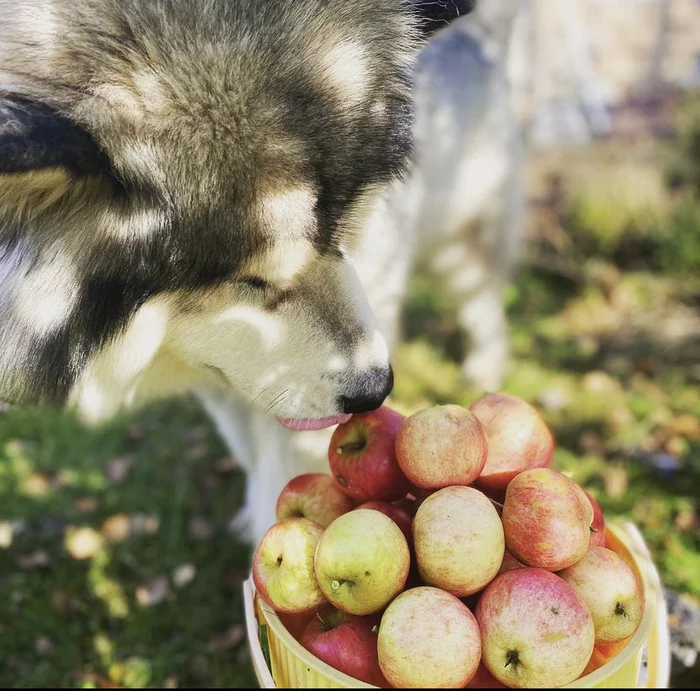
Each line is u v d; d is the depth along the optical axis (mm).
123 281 634
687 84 2547
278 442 894
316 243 628
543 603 479
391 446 585
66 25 583
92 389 721
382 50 665
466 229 1301
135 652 933
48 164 528
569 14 2834
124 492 1195
